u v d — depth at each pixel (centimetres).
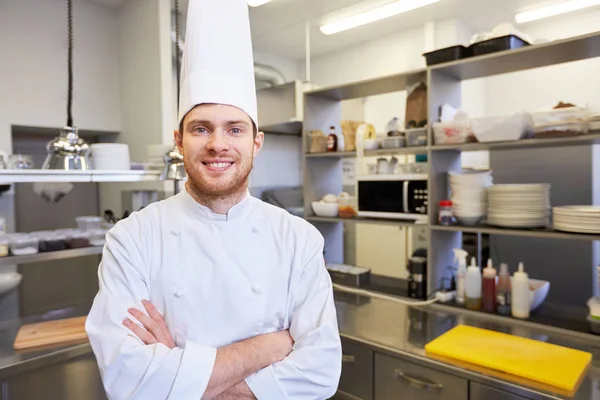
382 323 193
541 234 173
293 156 439
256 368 93
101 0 331
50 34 311
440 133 205
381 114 383
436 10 333
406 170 239
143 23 324
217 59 102
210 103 97
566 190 281
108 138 367
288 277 108
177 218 106
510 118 179
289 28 362
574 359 147
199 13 101
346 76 421
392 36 383
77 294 346
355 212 253
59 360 167
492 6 326
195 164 97
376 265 370
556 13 329
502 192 186
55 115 314
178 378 84
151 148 222
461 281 208
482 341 165
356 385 178
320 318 102
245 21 107
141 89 328
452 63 196
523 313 185
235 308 100
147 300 98
